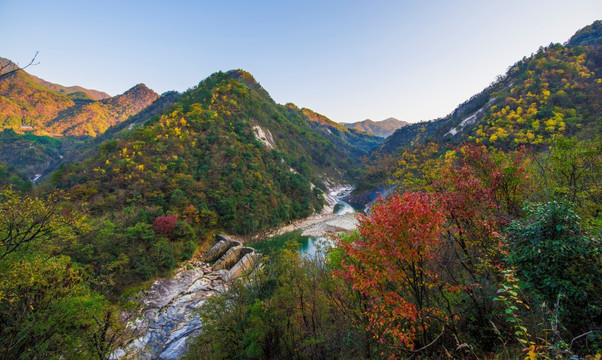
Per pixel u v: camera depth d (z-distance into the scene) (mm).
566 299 4238
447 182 9328
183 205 39906
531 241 4762
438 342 6047
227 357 13617
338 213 65875
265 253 25594
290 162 77938
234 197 45531
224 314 14805
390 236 5000
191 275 30203
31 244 9562
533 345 3303
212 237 39906
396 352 6195
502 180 8125
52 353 9125
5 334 8445
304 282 12188
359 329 7859
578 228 4551
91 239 25297
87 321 10547
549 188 9336
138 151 48812
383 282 5465
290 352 11078
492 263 6945
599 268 4168
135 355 17500
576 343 4152
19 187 47938
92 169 45188
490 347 5719
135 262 27344
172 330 20984
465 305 6613
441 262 6965
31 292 8852
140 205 37594
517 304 5844
